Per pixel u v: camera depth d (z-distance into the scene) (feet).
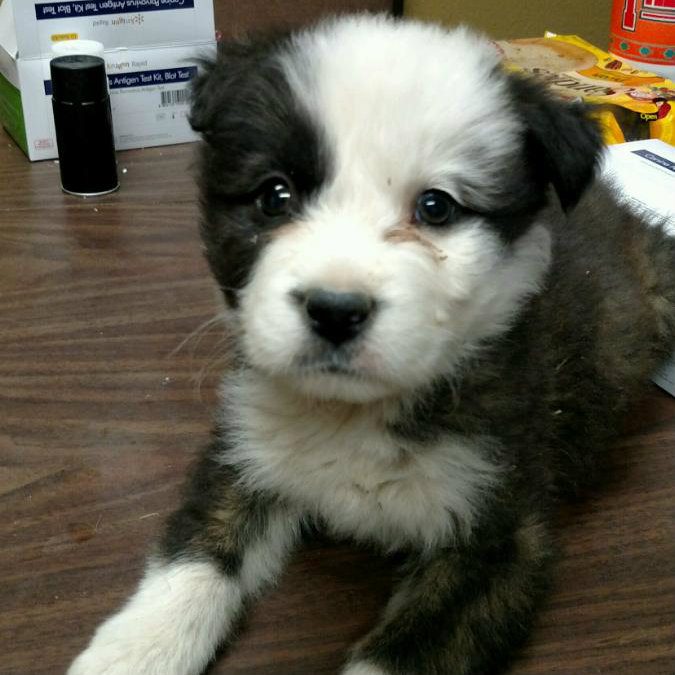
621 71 1.93
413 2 2.33
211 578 0.97
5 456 1.17
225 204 0.93
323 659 0.92
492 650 0.89
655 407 1.35
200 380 1.33
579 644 0.94
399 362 0.81
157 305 1.50
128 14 1.89
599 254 1.24
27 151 1.96
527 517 0.97
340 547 1.08
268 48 0.97
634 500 1.15
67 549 1.03
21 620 0.94
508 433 0.96
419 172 0.86
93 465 1.17
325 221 0.85
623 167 1.59
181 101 2.01
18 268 1.59
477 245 0.89
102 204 1.81
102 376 1.33
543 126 0.94
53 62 1.75
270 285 0.83
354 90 0.86
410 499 0.96
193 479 1.07
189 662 0.90
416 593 0.94
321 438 0.97
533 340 1.01
